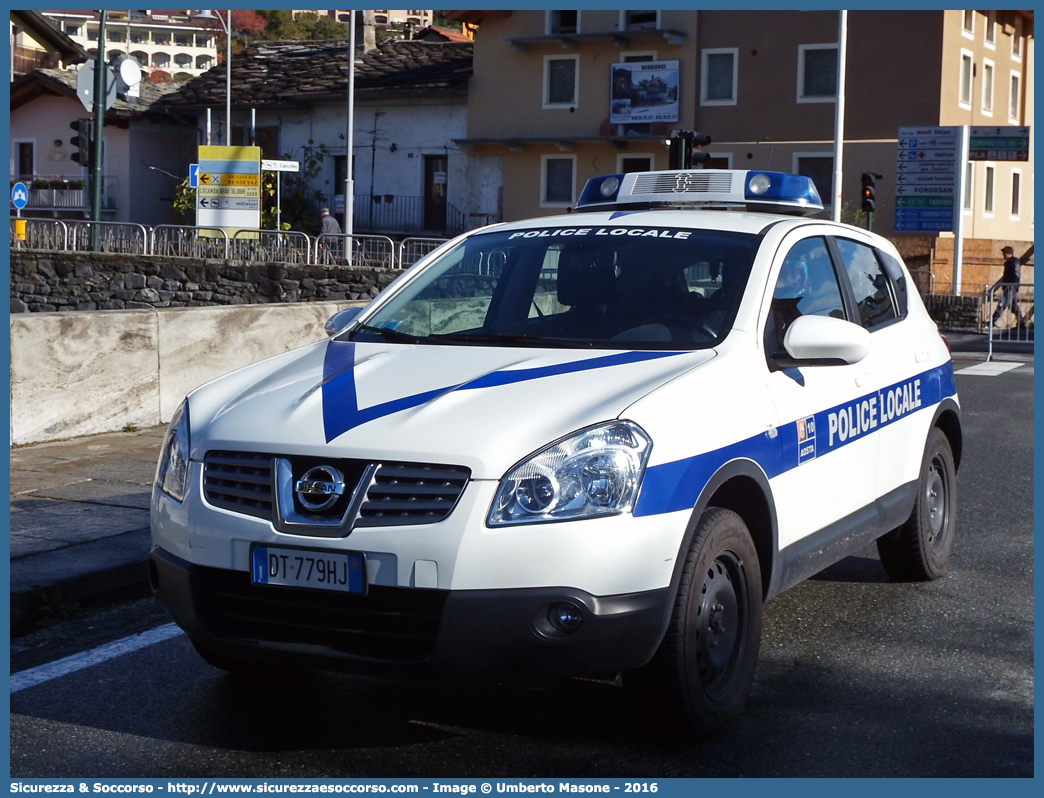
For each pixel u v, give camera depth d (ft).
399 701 15.25
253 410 14.08
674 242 16.97
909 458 19.67
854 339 15.34
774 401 15.25
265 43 165.17
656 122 132.16
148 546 21.15
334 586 12.68
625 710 14.90
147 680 16.02
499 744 13.88
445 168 143.02
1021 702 15.35
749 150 128.36
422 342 16.17
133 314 33.27
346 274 96.48
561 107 136.36
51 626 18.42
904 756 13.65
